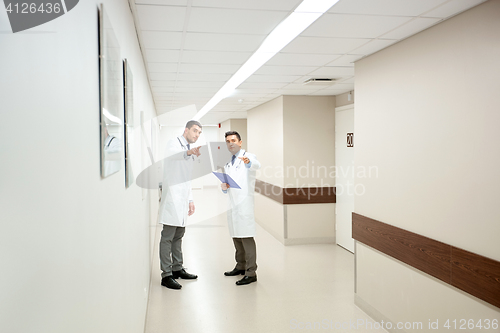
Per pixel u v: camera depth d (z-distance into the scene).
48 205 0.51
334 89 4.71
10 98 0.39
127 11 1.73
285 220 5.28
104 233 0.97
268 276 3.90
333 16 2.13
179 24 2.27
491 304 1.85
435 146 2.22
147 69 3.54
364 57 3.05
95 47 0.86
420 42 2.36
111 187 1.10
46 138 0.50
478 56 1.92
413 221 2.43
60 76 0.57
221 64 3.34
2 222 0.37
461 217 2.03
